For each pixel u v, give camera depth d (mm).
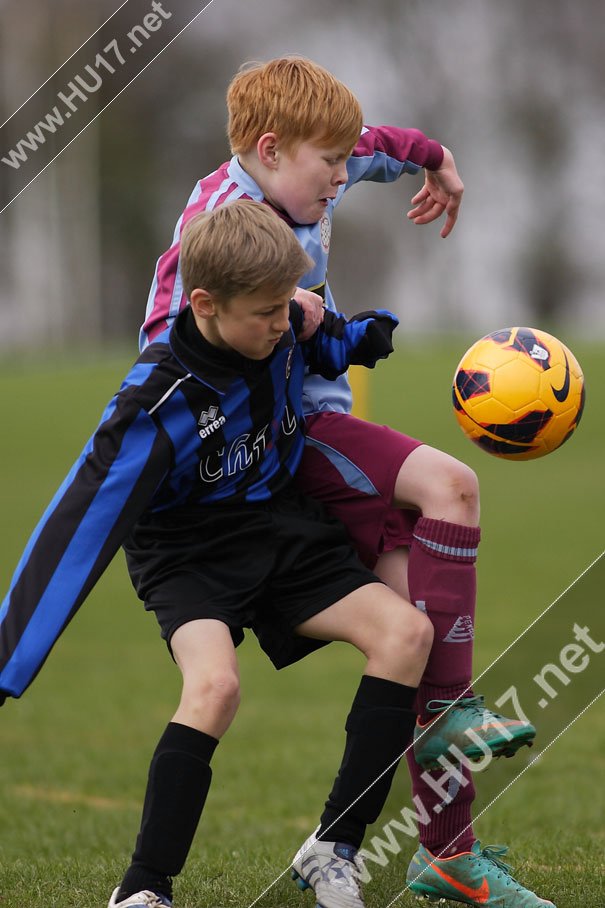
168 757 9781
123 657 34469
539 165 148625
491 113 144500
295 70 11383
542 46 142000
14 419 85688
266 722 26266
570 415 11234
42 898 11898
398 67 140125
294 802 18906
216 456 10414
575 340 103812
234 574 10508
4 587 41500
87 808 18828
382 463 11133
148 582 10664
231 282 9695
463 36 140125
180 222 11625
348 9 135250
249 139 11500
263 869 12961
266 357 10422
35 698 29359
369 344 11008
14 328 144250
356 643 10422
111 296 150250
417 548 10867
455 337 125750
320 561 10695
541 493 62625
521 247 152625
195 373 10164
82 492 9953
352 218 147125
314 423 11539
